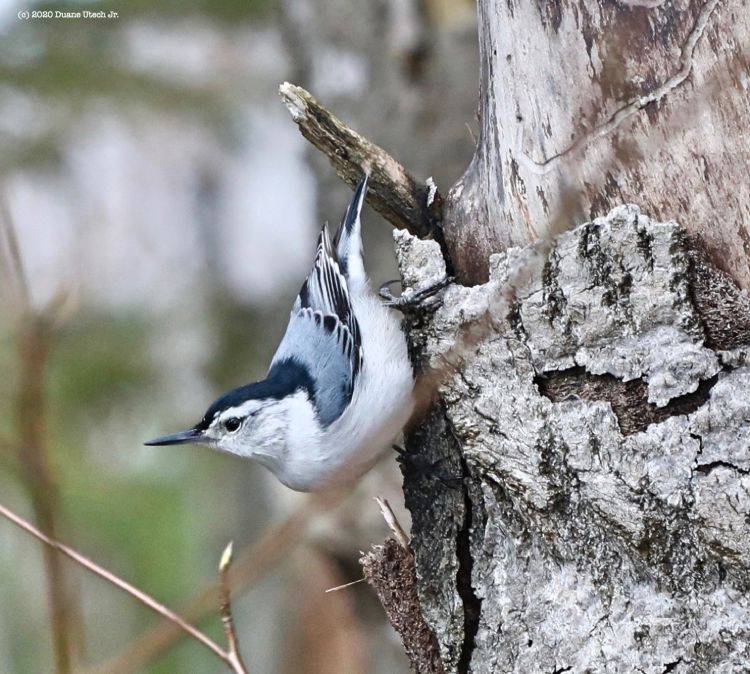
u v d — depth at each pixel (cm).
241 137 1742
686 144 588
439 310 714
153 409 1461
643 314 607
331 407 812
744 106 570
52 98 1478
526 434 639
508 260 664
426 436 731
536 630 651
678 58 580
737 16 563
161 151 1755
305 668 1245
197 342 1564
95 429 1421
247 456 867
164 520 1419
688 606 595
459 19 1167
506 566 674
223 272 1711
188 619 434
